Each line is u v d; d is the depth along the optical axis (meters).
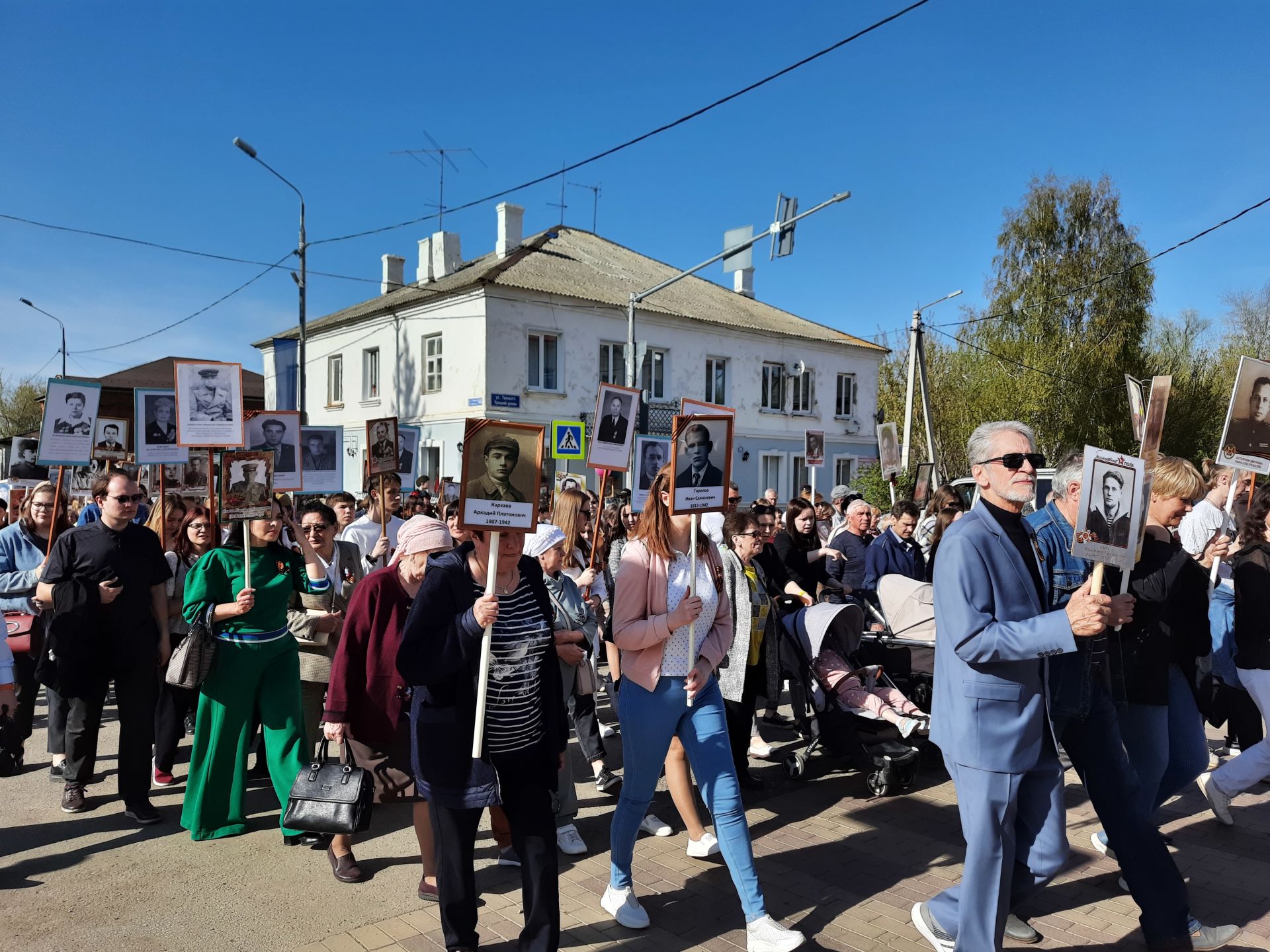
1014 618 3.17
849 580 8.59
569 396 24.02
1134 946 3.69
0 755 6.07
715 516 5.73
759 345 28.72
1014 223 31.45
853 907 4.06
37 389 52.97
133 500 5.12
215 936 3.75
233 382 5.70
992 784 3.12
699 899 4.16
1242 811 5.37
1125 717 4.30
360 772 4.03
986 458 3.28
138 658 5.08
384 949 3.64
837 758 5.86
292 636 4.96
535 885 3.22
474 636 3.10
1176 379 32.12
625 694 3.95
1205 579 4.48
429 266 26.89
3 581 6.19
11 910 4.00
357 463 27.36
